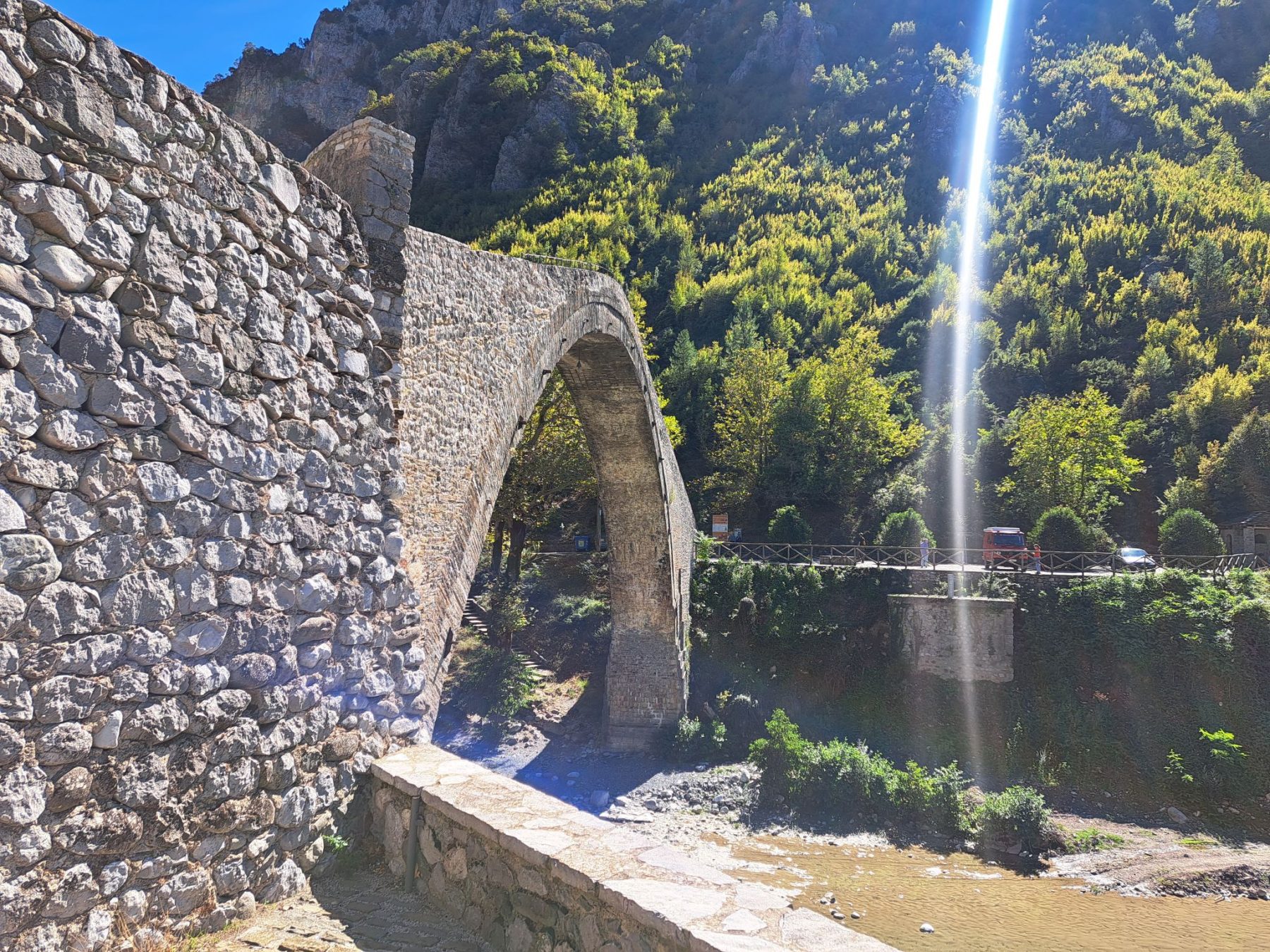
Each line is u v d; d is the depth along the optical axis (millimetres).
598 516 35812
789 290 63625
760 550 32156
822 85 100188
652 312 65188
